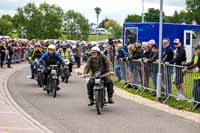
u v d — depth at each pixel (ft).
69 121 44.04
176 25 106.83
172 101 57.36
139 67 68.23
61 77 84.89
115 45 95.45
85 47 163.43
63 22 275.80
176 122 44.32
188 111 51.34
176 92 56.70
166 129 40.65
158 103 57.57
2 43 123.13
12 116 45.88
